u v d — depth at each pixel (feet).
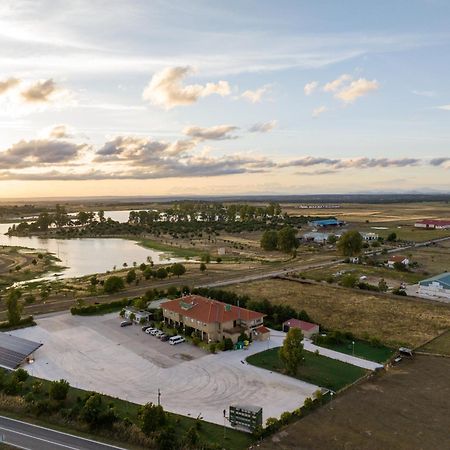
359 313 325.42
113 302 340.18
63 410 176.96
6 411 179.32
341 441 161.48
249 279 440.04
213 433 168.25
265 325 300.40
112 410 171.12
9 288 421.59
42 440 158.20
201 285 415.03
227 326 268.82
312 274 462.19
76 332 281.54
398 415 179.93
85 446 154.92
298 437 164.45
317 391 192.24
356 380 213.66
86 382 210.38
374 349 256.73
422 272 473.26
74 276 492.13
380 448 157.07
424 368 227.81
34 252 648.38
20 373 203.51
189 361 237.66
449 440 161.99
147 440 157.99
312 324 287.28
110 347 256.73
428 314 321.52
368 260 531.50
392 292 382.01
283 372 223.10
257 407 173.37
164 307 302.66
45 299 364.99
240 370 226.17
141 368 227.81
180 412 184.03
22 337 270.26
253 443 161.17
